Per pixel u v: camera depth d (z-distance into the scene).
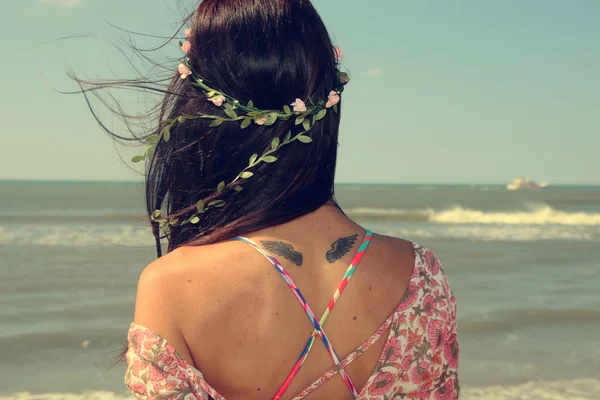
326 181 1.09
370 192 112.12
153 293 0.97
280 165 1.04
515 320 10.99
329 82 1.08
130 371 0.95
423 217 37.78
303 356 0.98
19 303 12.30
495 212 45.06
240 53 1.03
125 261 18.72
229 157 1.04
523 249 22.64
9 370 7.99
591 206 62.00
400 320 1.04
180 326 0.96
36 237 25.53
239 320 0.97
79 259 19.09
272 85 1.03
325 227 1.07
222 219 1.05
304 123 1.03
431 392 1.05
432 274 1.10
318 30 1.08
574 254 21.34
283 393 0.98
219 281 0.98
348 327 1.01
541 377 7.71
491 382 7.51
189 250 1.02
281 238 1.04
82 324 10.52
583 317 11.26
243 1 1.06
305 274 1.02
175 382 0.93
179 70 1.06
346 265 1.04
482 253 21.36
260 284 0.99
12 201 61.94
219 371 0.97
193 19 1.09
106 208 48.25
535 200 75.19
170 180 1.10
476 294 13.69
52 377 7.74
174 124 1.07
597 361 8.46
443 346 1.06
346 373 1.00
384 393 1.01
